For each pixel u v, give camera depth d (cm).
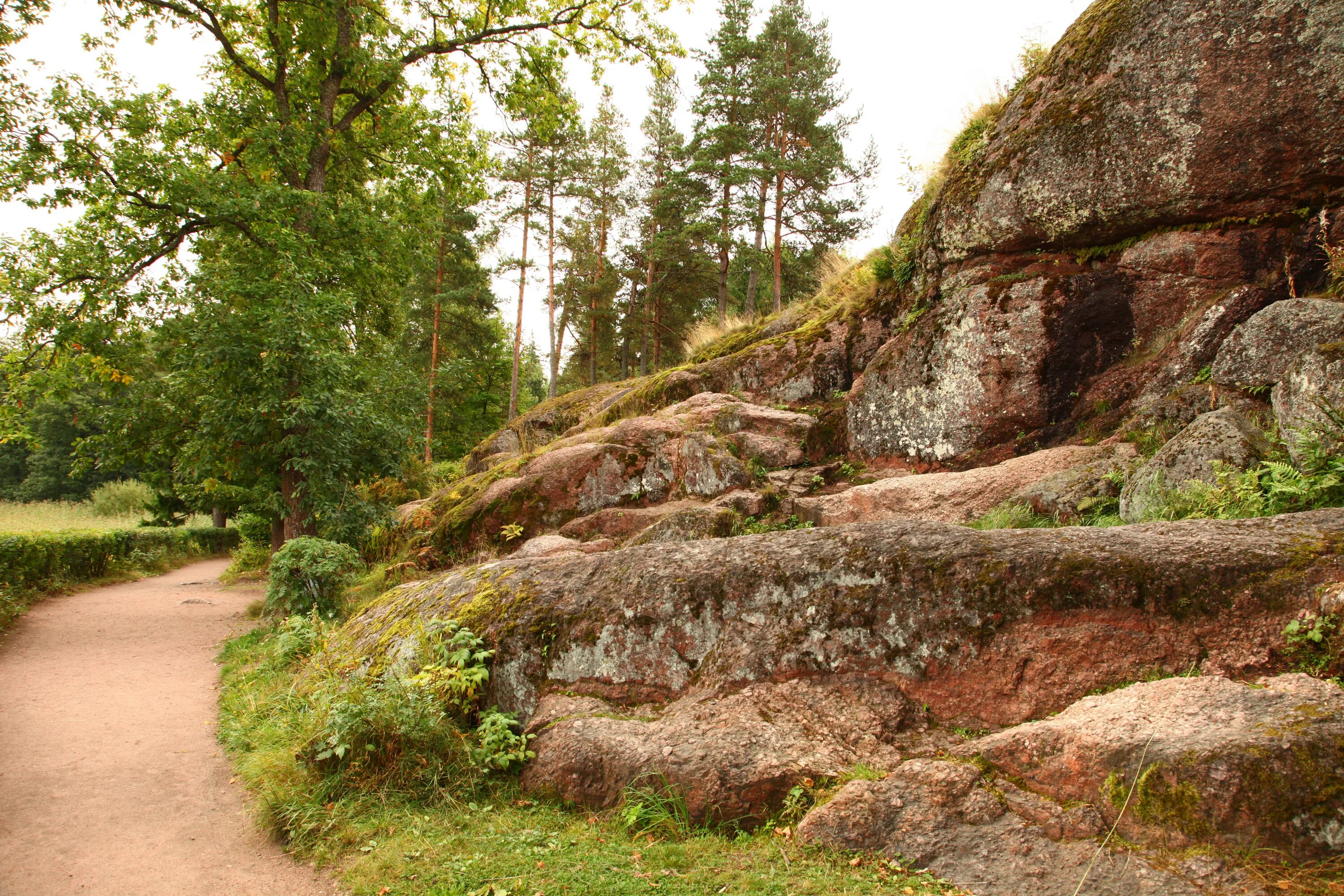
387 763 437
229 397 1102
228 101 1294
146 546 1880
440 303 2988
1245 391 581
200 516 2933
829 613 415
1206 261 678
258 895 348
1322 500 440
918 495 713
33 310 1087
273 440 1144
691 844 349
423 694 461
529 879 327
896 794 332
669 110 3209
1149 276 718
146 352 1227
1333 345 482
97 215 1128
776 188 2406
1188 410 620
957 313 821
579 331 3728
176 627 1035
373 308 1568
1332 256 586
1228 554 359
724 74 2469
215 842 404
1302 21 608
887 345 923
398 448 1230
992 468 709
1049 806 309
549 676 479
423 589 619
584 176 3036
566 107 1639
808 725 388
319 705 500
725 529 771
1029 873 287
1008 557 388
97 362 1162
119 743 556
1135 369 715
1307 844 260
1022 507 644
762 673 419
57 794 461
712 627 442
